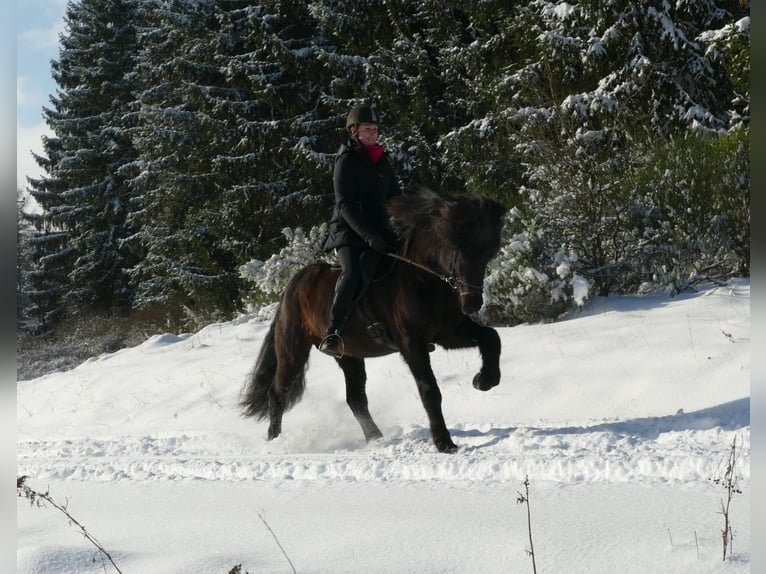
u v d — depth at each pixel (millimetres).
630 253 10219
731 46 11914
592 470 4797
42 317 40562
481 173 14805
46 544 4047
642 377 7613
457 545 3555
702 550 3201
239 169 20781
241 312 19297
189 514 4535
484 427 7109
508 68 14883
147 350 13891
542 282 9719
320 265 7375
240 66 20484
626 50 13555
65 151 41031
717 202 10242
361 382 7223
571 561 3254
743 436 5348
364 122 6746
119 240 33406
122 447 7895
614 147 11797
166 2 23703
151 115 23703
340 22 17906
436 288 6051
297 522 4133
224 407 9711
